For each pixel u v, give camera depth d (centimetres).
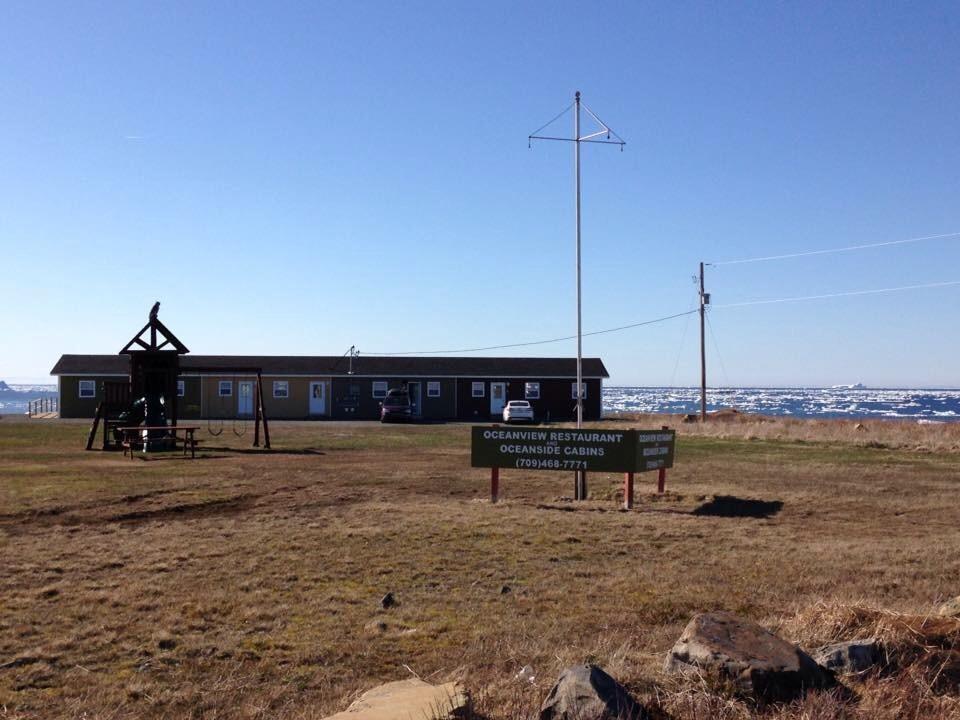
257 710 728
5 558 1340
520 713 629
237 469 2684
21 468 2664
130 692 780
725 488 2334
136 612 1043
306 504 1983
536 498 2166
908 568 1303
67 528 1627
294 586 1182
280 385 6569
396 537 1538
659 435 2142
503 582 1213
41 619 1009
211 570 1273
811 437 4256
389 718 591
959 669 682
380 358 6925
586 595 1134
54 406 7894
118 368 6494
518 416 5941
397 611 1057
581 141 2280
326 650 902
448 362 6888
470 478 2545
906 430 4444
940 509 1995
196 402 6544
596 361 6912
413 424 5825
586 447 2061
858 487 2378
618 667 727
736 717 608
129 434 3253
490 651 874
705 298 6253
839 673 682
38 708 744
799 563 1347
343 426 5497
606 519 1789
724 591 1143
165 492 2108
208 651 900
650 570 1288
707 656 669
